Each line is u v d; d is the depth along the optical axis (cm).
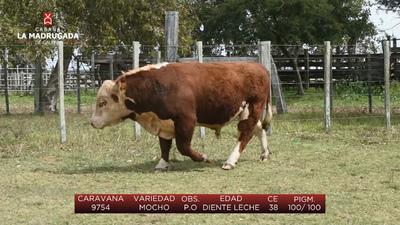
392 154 1047
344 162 972
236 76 924
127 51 1997
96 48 1964
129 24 2045
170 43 1323
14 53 1794
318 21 2678
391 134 1298
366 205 686
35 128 1409
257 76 949
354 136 1280
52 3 1805
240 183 808
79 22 1903
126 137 1277
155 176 859
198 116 906
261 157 997
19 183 811
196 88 890
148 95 879
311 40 2714
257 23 2638
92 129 1409
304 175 862
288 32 2592
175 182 815
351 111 1861
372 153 1061
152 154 1070
